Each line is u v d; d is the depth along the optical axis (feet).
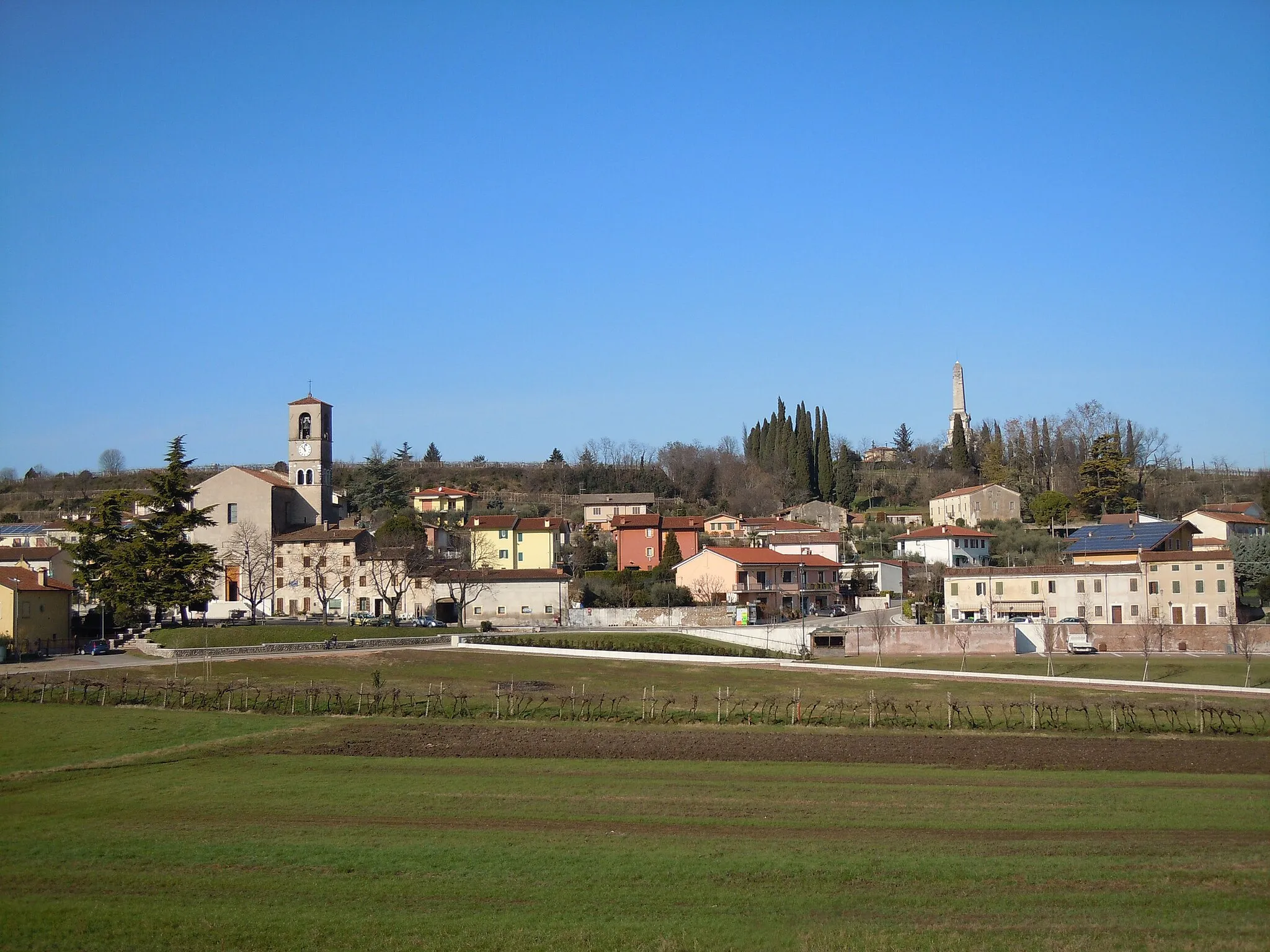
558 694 287.89
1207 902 118.42
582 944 108.58
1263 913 115.44
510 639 384.27
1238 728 231.91
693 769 190.90
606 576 526.98
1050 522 648.79
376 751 206.69
